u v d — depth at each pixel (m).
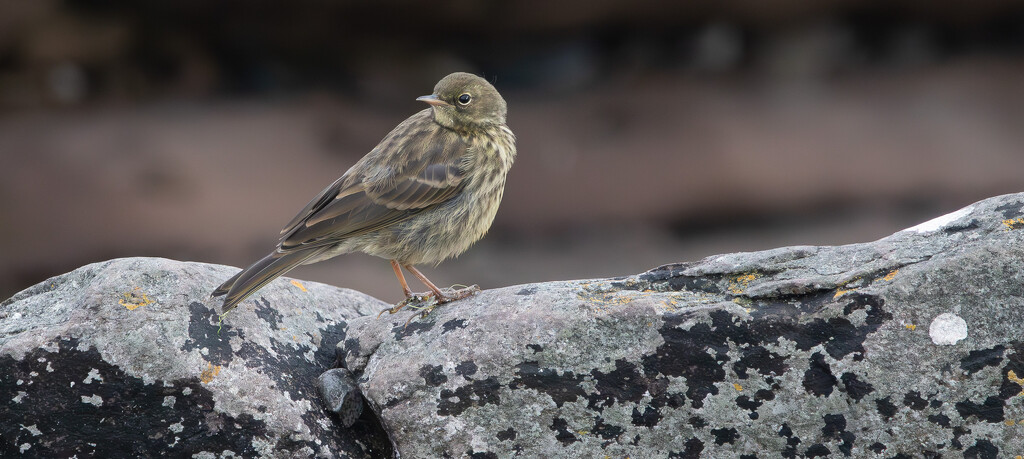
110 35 14.37
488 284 14.18
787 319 5.90
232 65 14.98
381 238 7.55
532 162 14.74
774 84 14.91
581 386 6.03
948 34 14.95
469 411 6.09
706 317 5.99
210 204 14.09
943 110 14.59
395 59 15.00
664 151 14.61
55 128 14.29
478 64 15.08
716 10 14.48
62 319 6.23
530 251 14.74
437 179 7.61
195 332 6.27
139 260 6.64
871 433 5.77
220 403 6.07
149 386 6.03
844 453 5.81
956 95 14.66
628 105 14.87
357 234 7.40
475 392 6.09
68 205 13.93
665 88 14.95
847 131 14.48
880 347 5.76
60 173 14.02
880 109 14.62
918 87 14.77
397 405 6.14
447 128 8.00
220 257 14.05
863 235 14.19
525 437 6.07
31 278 13.88
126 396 6.02
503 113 8.32
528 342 6.09
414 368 6.20
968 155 14.30
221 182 14.18
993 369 5.64
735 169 14.43
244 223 14.07
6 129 14.12
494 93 8.18
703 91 14.90
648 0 14.29
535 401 6.06
